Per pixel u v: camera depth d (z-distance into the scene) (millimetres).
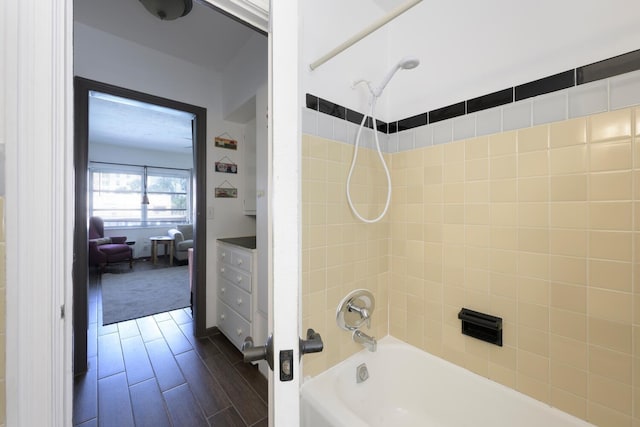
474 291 1257
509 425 1129
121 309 2842
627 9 897
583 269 982
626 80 899
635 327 892
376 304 1531
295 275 436
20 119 675
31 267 688
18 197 674
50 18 712
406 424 1369
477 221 1244
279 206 428
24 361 681
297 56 447
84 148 1796
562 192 1021
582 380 989
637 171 880
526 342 1111
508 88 1150
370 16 1497
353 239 1396
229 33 1983
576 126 991
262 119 1932
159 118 3738
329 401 1095
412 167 1489
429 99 1412
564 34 1016
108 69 1944
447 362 1351
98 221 4832
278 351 423
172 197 6105
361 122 1422
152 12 1674
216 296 2396
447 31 1342
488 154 1208
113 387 1630
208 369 1824
